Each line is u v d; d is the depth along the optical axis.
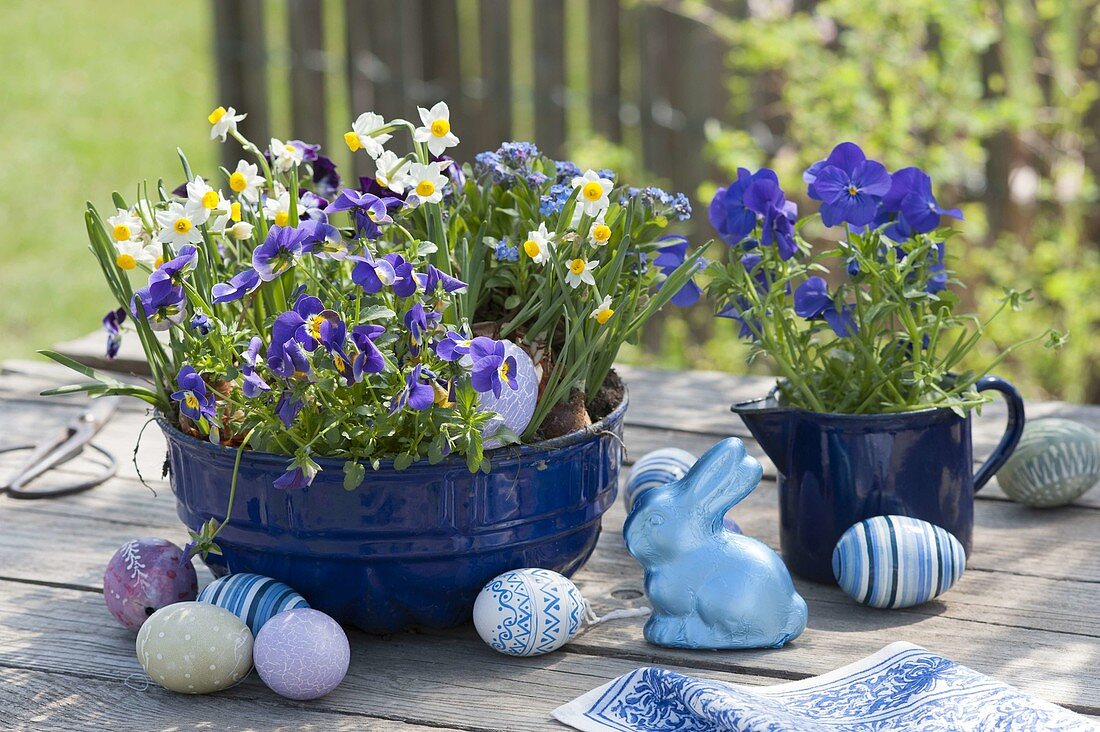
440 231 1.69
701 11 3.15
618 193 1.73
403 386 1.62
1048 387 3.36
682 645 1.68
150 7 8.16
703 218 3.34
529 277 1.72
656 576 1.69
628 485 1.83
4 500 1.90
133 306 1.70
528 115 4.33
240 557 1.69
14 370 2.18
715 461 1.68
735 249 1.73
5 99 6.78
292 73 3.33
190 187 1.65
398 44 3.27
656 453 1.83
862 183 1.70
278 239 1.63
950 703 1.60
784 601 1.68
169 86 6.98
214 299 1.62
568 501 1.68
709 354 3.45
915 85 3.06
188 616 1.64
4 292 4.86
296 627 1.63
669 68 3.29
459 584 1.68
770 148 3.25
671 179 3.35
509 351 1.66
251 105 3.37
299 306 1.61
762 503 1.89
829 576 1.76
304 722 1.63
